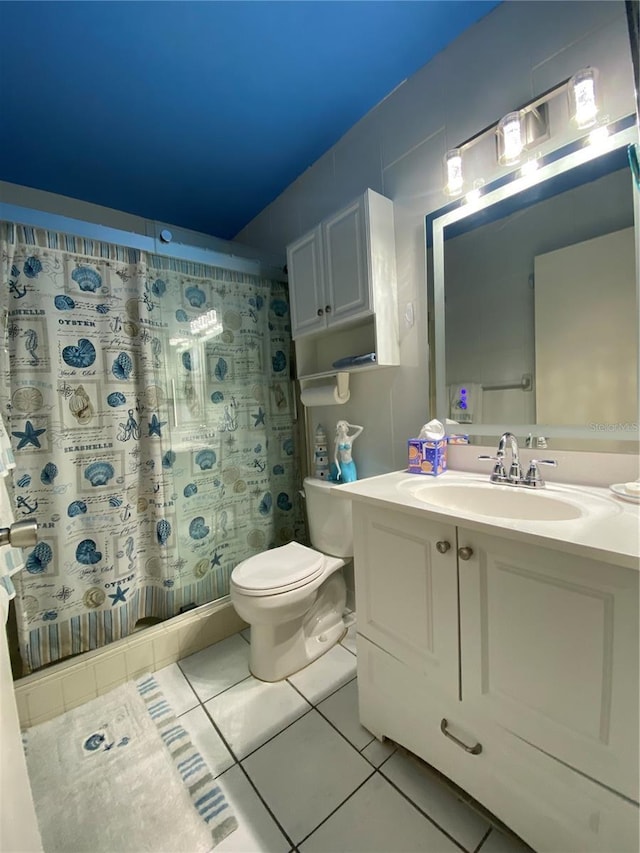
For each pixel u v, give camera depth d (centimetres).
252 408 200
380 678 113
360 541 115
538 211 117
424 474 137
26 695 130
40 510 140
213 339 185
